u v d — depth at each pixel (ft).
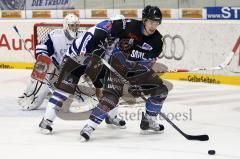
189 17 67.56
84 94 48.06
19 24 79.00
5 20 80.23
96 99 47.73
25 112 46.37
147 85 35.32
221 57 64.18
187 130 39.14
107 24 34.50
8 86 62.95
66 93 36.94
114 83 34.12
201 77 65.57
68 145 34.09
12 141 35.32
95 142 34.94
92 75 38.14
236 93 57.57
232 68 62.85
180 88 61.31
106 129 39.09
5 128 39.63
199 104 51.19
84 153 32.07
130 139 35.86
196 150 32.81
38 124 40.98
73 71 36.63
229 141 35.42
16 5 80.94
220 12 64.54
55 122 41.52
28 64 78.84
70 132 37.96
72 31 45.57
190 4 69.00
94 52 34.91
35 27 64.64
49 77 46.42
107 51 35.14
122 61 34.78
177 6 70.13
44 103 50.60
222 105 50.67
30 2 79.97
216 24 64.23
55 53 46.39
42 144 34.42
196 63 66.03
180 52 67.31
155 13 32.55
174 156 31.35
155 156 31.37
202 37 65.36
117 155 31.58
